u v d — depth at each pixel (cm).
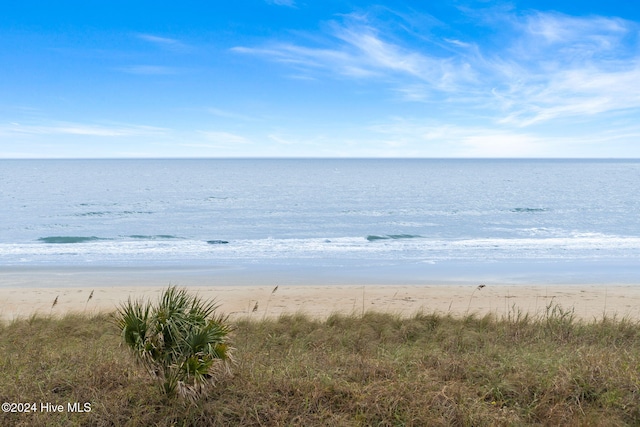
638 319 1148
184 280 1916
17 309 1354
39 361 620
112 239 2981
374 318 1098
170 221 3828
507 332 927
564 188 7881
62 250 2584
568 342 845
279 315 1211
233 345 712
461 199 5816
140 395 496
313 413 482
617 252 2591
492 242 2897
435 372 591
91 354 657
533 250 2648
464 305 1423
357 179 10688
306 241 2912
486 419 474
